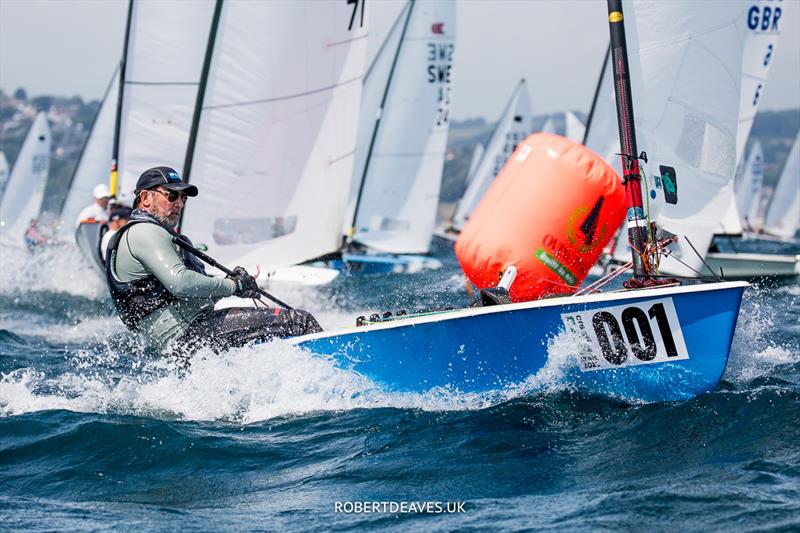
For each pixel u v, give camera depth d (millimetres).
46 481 13703
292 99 34156
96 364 22016
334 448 14883
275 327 17375
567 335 16484
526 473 13625
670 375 16438
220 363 17062
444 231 103188
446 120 67062
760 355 20453
